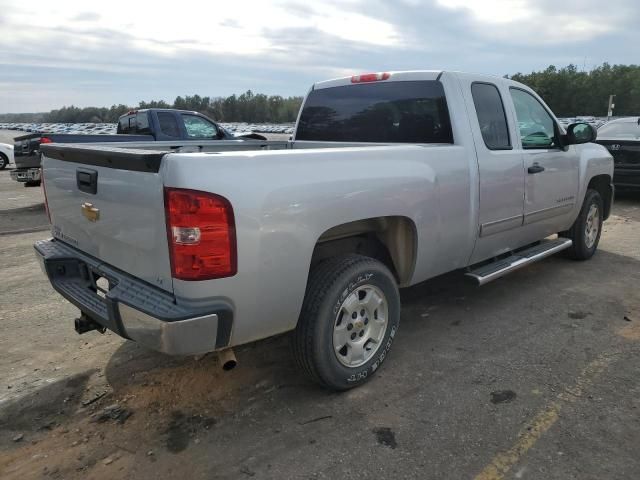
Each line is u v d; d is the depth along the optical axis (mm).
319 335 2934
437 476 2451
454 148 3744
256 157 2555
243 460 2590
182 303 2426
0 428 2891
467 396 3135
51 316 4516
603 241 7027
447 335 4020
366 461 2562
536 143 4797
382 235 3502
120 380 3391
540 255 4805
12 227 8594
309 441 2727
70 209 3230
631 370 3432
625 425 2822
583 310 4500
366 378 3275
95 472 2523
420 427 2830
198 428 2863
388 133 4328
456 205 3723
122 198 2658
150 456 2637
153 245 2508
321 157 2846
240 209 2438
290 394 3189
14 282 5492
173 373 3465
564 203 5195
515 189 4332
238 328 2572
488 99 4238
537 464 2521
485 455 2596
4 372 3516
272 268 2594
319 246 3326
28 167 10969
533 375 3379
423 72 4082
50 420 2961
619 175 9570
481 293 4945
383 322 3328
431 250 3594
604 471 2467
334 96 4762
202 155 2393
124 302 2533
